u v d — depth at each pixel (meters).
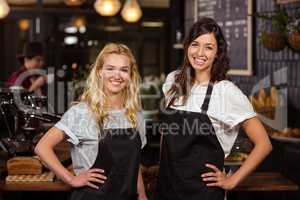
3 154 3.16
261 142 2.45
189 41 2.54
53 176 2.81
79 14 7.53
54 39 7.49
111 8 5.88
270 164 3.57
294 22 3.70
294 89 4.22
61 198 3.19
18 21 7.45
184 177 2.49
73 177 2.37
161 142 2.63
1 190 2.76
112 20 7.66
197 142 2.50
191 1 6.20
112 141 2.38
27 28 7.46
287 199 3.28
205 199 2.45
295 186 2.79
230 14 5.25
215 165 2.48
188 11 6.34
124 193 2.39
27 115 3.17
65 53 7.54
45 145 2.37
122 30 7.73
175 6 6.66
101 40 7.66
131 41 7.78
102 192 2.37
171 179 2.54
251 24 4.87
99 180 2.36
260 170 3.55
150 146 3.76
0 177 2.83
